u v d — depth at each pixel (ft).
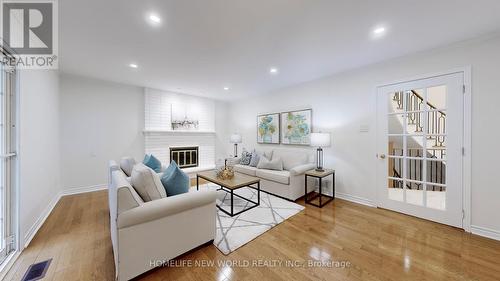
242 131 18.65
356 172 10.68
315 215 9.01
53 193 10.09
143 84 13.82
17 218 6.16
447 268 5.48
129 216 4.81
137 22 6.21
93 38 7.20
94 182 12.78
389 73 9.38
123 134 13.93
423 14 5.81
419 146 8.70
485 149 7.11
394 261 5.80
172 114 16.22
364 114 10.31
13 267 5.49
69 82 11.84
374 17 5.98
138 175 5.74
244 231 7.48
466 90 7.42
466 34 6.93
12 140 6.19
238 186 9.13
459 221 7.70
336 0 5.19
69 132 11.91
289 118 14.19
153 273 5.29
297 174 10.86
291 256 6.05
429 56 8.26
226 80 12.77
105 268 5.48
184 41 7.47
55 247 6.48
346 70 10.82
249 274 5.28
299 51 8.41
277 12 5.74
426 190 8.52
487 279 5.08
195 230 6.15
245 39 7.34
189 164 17.38
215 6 5.44
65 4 5.30
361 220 8.50
